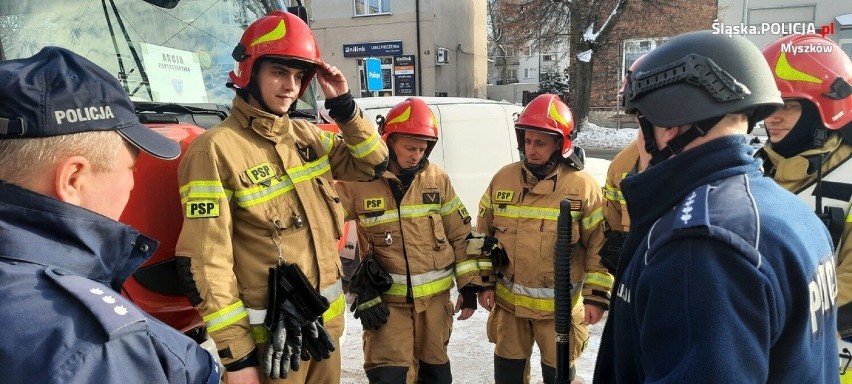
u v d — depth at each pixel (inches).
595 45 746.8
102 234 40.1
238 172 73.9
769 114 45.8
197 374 41.1
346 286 196.2
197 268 68.6
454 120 218.4
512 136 226.8
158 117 89.3
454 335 168.9
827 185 73.4
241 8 121.7
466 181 217.2
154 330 38.9
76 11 94.6
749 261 37.3
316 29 858.8
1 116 37.2
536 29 779.4
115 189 43.0
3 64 39.3
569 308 64.4
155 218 71.7
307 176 82.0
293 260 77.6
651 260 41.5
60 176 38.9
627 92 47.9
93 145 40.2
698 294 37.5
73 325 34.5
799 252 39.6
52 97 38.3
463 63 981.8
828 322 43.8
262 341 75.9
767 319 37.4
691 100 42.3
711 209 40.1
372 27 840.9
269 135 78.4
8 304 33.7
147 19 101.5
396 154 107.4
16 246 36.4
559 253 64.3
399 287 105.1
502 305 114.9
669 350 38.8
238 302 71.4
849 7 493.0
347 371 146.9
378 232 106.7
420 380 112.2
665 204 44.5
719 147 42.6
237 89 78.4
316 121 131.0
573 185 111.0
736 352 36.2
